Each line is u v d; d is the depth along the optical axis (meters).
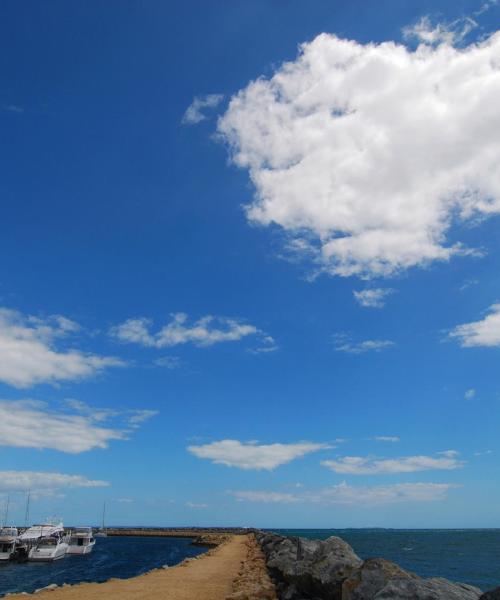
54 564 66.12
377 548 104.62
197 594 25.09
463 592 14.82
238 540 92.56
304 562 24.80
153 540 149.25
